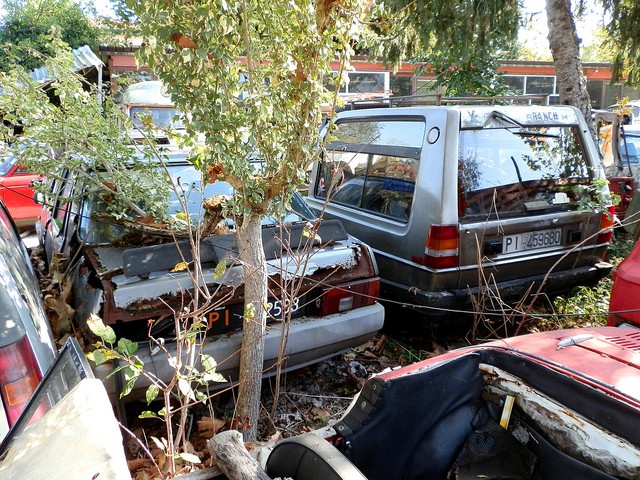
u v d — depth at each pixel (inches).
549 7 278.5
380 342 177.5
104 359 87.9
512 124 172.6
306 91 102.1
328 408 142.3
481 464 91.6
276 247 133.7
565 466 84.5
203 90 93.5
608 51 380.8
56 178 143.6
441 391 93.3
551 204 177.9
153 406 131.8
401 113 183.3
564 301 193.5
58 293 139.0
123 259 116.1
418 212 166.4
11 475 55.9
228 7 89.5
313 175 238.7
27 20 644.7
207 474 72.6
